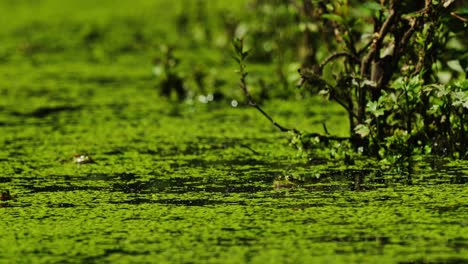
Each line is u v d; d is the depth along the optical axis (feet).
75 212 47.32
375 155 58.08
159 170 56.75
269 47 95.96
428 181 51.83
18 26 128.47
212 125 70.13
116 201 49.37
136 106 78.28
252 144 63.46
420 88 55.31
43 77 92.89
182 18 120.57
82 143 65.00
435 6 55.06
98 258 39.70
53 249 41.14
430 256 38.99
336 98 57.98
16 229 44.34
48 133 68.44
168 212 46.83
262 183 52.70
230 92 81.41
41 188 52.70
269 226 43.78
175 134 67.36
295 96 79.00
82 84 88.74
